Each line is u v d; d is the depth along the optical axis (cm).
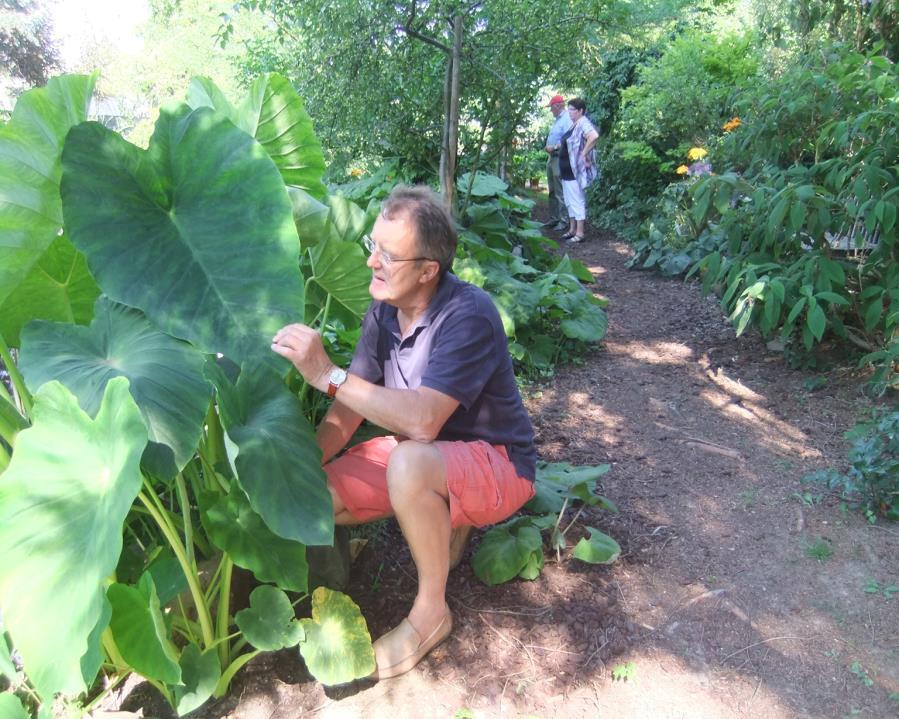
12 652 189
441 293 199
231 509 169
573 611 217
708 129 754
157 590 171
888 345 332
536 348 412
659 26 972
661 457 309
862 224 365
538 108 568
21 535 136
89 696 185
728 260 398
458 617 215
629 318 496
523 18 484
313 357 179
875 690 190
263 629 170
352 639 179
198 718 182
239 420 166
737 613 218
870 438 269
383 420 184
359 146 515
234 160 182
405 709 186
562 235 792
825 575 232
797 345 393
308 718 184
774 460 301
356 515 208
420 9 467
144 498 157
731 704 188
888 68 376
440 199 193
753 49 773
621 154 853
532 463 217
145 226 175
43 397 141
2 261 175
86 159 170
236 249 178
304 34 483
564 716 185
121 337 177
